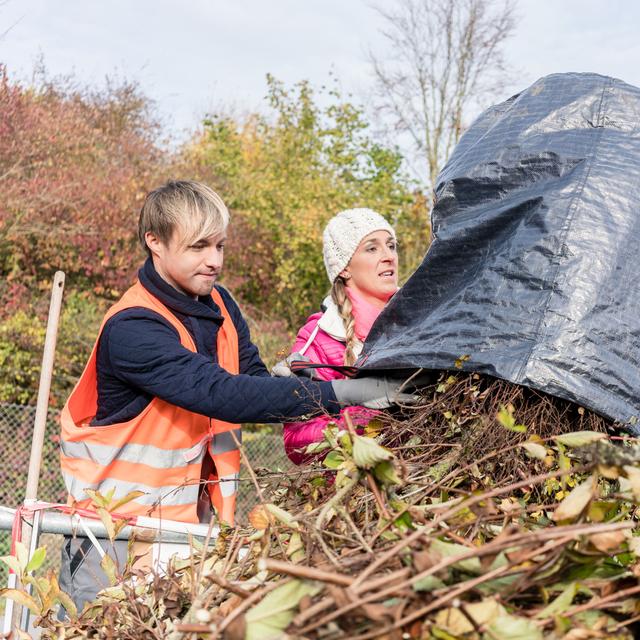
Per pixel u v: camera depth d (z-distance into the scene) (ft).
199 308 7.39
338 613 3.14
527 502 5.28
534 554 3.39
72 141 36.65
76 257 34.55
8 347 30.17
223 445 7.52
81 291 35.04
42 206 33.60
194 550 5.41
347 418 4.38
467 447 5.30
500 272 5.96
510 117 6.64
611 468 3.62
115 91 42.83
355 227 8.61
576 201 5.94
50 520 6.98
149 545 6.91
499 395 5.54
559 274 5.72
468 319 5.95
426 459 5.54
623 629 3.38
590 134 6.29
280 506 5.70
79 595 6.88
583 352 5.48
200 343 7.36
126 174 38.73
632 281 5.73
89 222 34.47
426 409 5.90
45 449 26.05
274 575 4.28
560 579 3.59
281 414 6.60
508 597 3.49
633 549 3.71
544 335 5.56
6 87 34.37
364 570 3.52
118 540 6.97
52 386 31.76
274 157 50.67
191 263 7.13
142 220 7.33
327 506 4.24
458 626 3.20
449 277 6.41
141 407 7.09
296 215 44.98
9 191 32.42
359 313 8.52
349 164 49.44
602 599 3.48
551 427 5.41
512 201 6.24
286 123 50.72
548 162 6.23
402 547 3.50
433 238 6.67
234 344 7.84
